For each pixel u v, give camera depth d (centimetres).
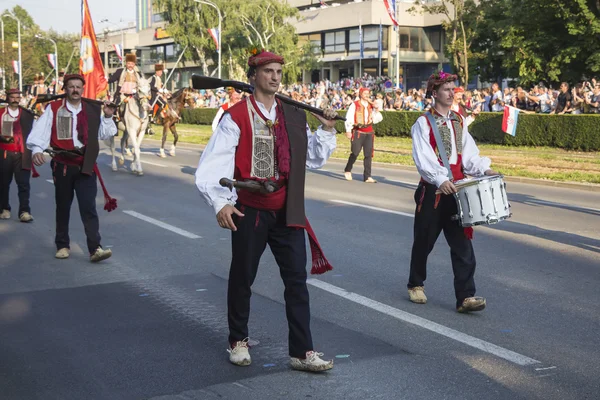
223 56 5941
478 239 956
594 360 518
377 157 2147
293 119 490
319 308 650
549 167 1811
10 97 1098
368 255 864
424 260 657
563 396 455
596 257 853
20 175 1116
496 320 613
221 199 469
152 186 1524
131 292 714
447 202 633
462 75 3541
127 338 575
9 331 595
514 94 2558
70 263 841
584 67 2956
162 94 2181
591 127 2106
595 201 1341
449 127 630
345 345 550
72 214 1172
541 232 1009
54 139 817
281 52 5619
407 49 5894
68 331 593
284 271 500
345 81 4491
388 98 3247
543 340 561
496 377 486
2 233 1028
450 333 579
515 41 3012
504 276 762
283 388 470
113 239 973
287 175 487
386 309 645
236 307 510
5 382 487
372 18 5775
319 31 6344
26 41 8669
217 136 483
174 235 997
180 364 516
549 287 718
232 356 513
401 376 488
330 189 1483
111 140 1823
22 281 761
